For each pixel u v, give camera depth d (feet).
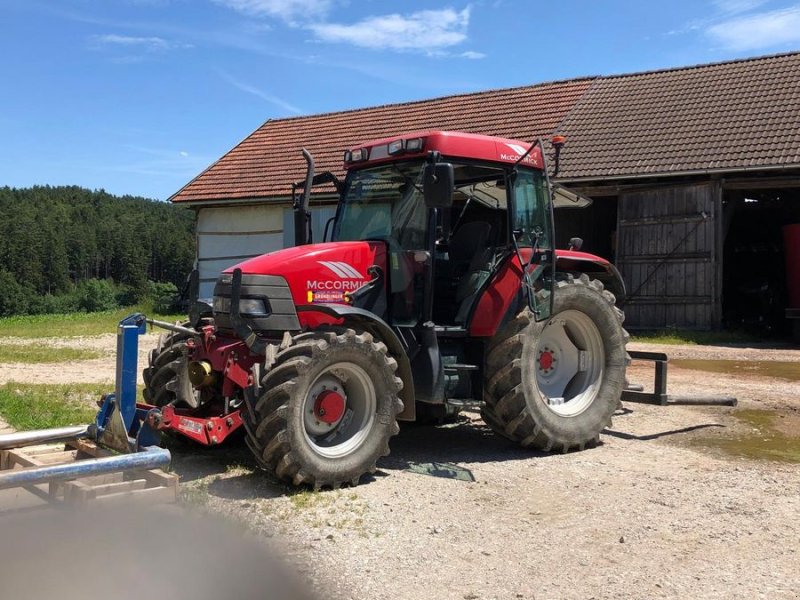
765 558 13.50
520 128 64.39
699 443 22.34
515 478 18.42
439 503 16.35
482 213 22.38
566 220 62.13
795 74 58.80
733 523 15.24
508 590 12.13
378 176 20.81
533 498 16.83
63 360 42.24
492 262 20.53
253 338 17.40
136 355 15.55
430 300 19.12
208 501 15.57
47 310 225.35
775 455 20.86
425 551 13.66
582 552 13.73
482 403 19.94
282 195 67.31
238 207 71.46
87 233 329.72
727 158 51.88
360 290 18.92
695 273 54.08
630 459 20.42
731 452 21.22
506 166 20.63
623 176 54.08
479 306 20.06
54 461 16.24
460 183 21.61
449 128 68.59
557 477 18.53
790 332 56.24
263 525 14.47
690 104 59.72
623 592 12.08
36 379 34.04
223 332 18.71
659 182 55.47
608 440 22.71
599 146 58.08
